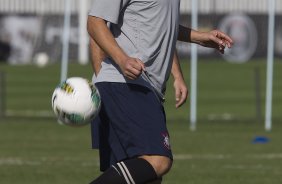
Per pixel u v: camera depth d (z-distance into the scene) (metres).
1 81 57.91
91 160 36.62
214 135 47.69
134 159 16.94
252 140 45.06
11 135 47.22
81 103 16.98
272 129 51.41
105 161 18.00
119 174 16.69
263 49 120.25
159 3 17.48
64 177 31.66
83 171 33.22
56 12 120.75
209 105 69.94
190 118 57.97
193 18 52.66
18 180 30.91
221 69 105.81
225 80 93.38
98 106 17.22
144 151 17.00
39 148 41.22
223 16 119.38
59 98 17.12
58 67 107.62
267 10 130.12
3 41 117.81
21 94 77.94
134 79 16.58
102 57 18.88
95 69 18.91
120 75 17.45
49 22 118.88
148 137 17.03
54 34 118.50
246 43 119.56
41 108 66.19
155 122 17.12
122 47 17.59
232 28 119.44
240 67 108.50
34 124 53.59
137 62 16.42
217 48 19.12
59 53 118.62
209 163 35.75
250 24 119.44
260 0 130.25
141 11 17.48
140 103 17.27
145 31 17.55
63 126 52.53
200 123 55.31
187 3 120.94
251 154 39.03
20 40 117.94
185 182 30.42
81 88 17.11
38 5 125.75
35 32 118.25
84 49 114.12
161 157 16.97
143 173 16.73
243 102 72.38
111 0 17.19
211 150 40.59
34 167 34.34
